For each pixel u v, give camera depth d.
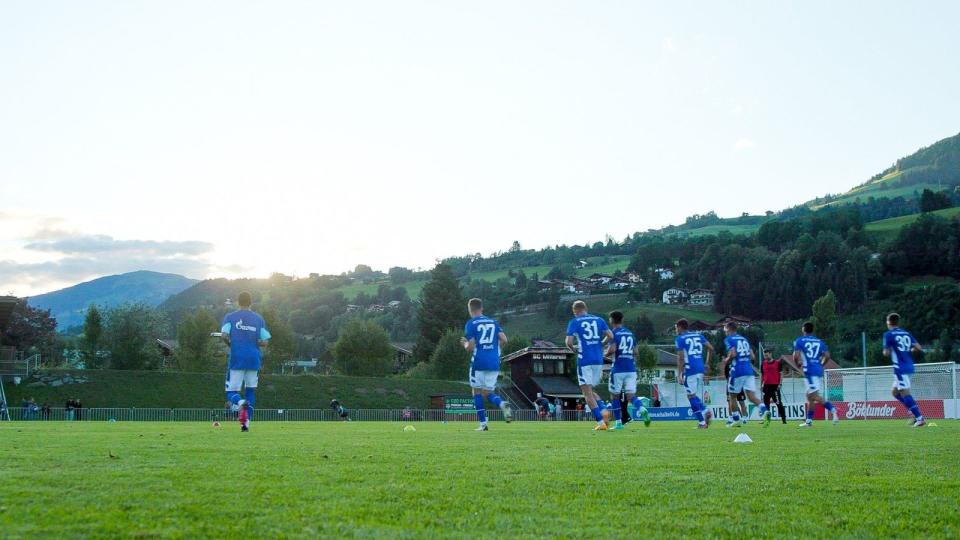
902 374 20.36
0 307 59.31
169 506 4.57
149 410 57.53
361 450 8.61
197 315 76.25
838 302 126.06
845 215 160.00
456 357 83.56
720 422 29.41
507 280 184.62
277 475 6.06
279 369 90.44
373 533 3.99
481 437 12.17
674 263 178.50
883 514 4.77
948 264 129.25
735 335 21.59
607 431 16.09
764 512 4.81
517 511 4.70
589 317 17.06
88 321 75.38
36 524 4.01
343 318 180.12
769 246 161.75
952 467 7.28
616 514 4.66
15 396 60.78
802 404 43.31
